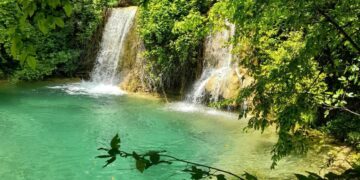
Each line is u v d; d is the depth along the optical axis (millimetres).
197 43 11961
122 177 6738
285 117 4008
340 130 6379
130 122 9781
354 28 4027
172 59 12328
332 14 3846
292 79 4047
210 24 5734
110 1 15172
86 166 7199
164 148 8078
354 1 3801
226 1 4898
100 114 10383
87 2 14875
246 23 4484
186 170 1887
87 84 13859
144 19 12867
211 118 10164
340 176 1732
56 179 6664
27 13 2312
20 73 13773
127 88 13055
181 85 12414
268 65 5207
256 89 4219
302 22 3900
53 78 14344
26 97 11828
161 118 10141
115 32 14305
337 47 4828
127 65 13617
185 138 8680
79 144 8266
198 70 12188
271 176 6637
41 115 10141
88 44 14891
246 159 7434
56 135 8773
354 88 6727
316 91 4734
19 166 7133
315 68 4832
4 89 12625
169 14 12414
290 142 4129
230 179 6523
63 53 14477
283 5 3908
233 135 8836
